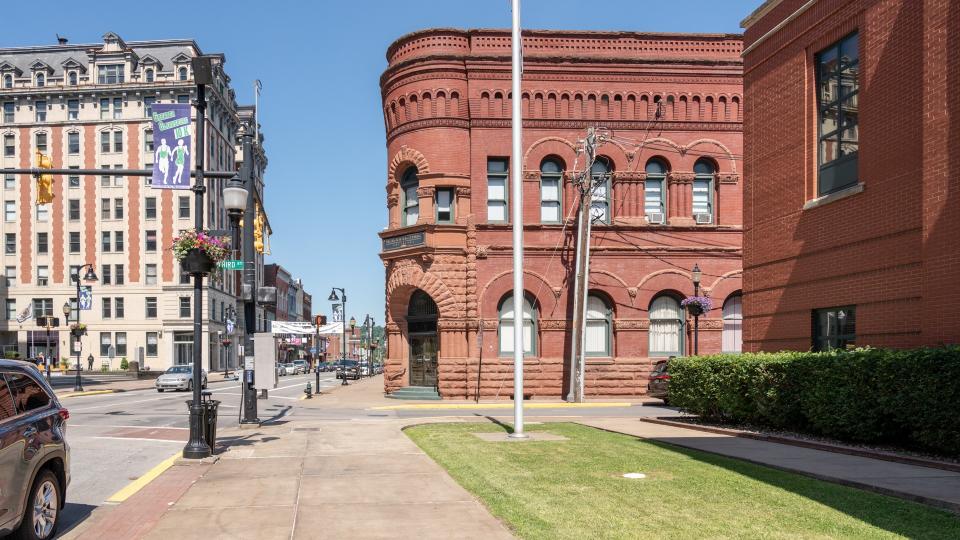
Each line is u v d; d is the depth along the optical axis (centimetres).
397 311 2820
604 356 2730
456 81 2691
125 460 1204
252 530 684
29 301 7200
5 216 7231
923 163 1191
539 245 2678
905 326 1255
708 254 2750
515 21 1505
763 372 1426
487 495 819
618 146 2736
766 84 1747
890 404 1105
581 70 2731
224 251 1199
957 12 1127
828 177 1524
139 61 7350
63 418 743
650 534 637
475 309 2639
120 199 7225
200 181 1238
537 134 2712
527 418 1911
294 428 1648
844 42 1480
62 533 713
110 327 7150
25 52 7362
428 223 2639
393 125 2784
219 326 7900
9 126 7194
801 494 809
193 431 1120
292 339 10856
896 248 1282
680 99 2775
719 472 961
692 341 2714
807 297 1553
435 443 1310
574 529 657
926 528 648
